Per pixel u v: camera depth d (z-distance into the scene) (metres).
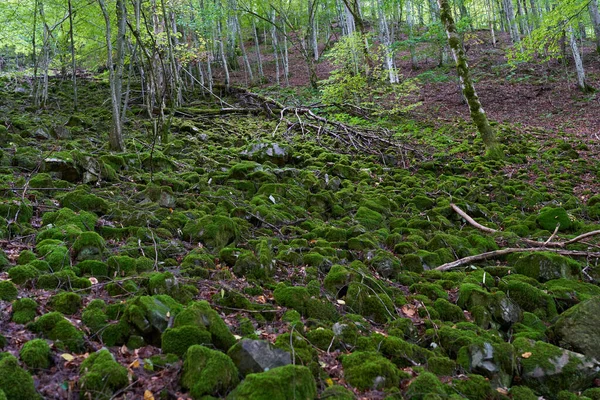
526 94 22.28
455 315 4.84
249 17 26.48
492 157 12.74
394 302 4.97
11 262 4.17
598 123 17.30
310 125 14.64
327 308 4.47
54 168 6.91
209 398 2.78
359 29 18.72
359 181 10.45
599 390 3.75
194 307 3.57
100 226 5.35
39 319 3.23
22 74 20.70
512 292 5.45
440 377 3.65
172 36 16.59
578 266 6.28
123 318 3.41
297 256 5.60
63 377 2.79
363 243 6.35
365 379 3.33
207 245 5.55
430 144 14.00
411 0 28.16
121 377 2.78
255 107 18.02
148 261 4.67
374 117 17.56
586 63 25.45
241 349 3.23
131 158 8.62
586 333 4.37
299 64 31.16
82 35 17.92
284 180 9.14
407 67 28.39
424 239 7.29
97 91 18.95
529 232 8.05
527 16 25.61
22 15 15.95
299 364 3.32
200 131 13.30
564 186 10.89
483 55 29.02
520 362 3.94
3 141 8.48
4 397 2.40
